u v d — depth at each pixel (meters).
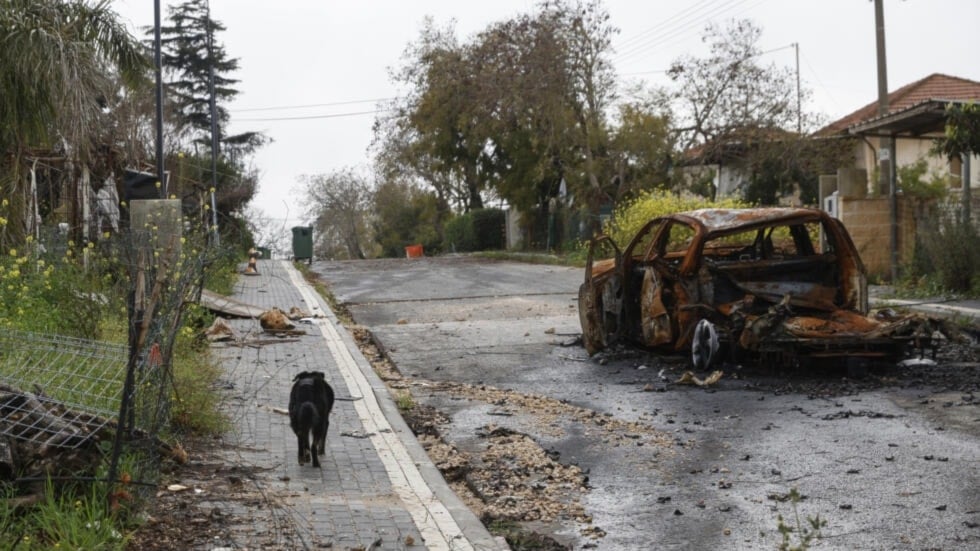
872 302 18.53
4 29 13.52
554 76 39.97
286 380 11.17
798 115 40.62
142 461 6.28
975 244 19.44
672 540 6.31
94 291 10.80
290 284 25.30
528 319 18.48
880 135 22.70
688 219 13.20
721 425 9.52
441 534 6.00
